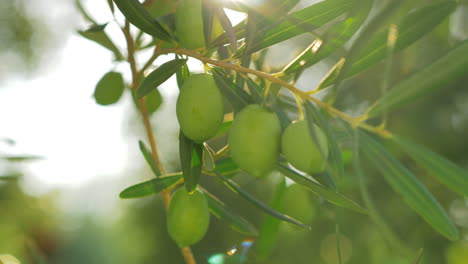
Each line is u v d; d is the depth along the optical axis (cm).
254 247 40
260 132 26
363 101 61
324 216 44
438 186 58
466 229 59
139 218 91
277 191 38
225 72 29
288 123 28
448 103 63
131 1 29
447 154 63
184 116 27
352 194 52
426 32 27
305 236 54
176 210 30
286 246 54
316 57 27
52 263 137
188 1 29
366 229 54
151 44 37
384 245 54
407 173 27
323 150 26
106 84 36
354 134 27
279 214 31
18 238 78
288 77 37
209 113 27
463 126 64
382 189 56
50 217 124
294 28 28
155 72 29
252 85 28
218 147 61
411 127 63
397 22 27
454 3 26
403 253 25
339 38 27
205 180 68
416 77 26
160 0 35
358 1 26
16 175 52
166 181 32
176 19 29
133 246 105
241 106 27
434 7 26
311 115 26
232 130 27
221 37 28
